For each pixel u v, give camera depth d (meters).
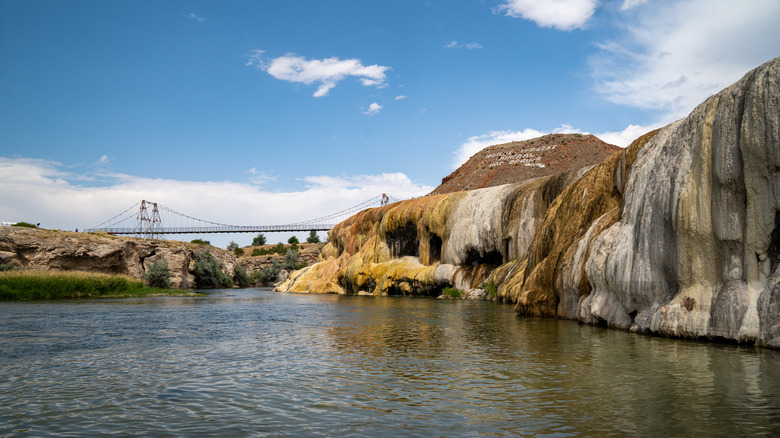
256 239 191.75
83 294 46.31
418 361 13.09
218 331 20.36
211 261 94.25
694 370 11.12
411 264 56.47
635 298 17.23
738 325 13.62
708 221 14.73
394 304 36.97
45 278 45.16
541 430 7.57
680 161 15.97
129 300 42.66
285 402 9.31
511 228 40.53
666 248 16.11
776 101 13.16
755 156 13.51
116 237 80.75
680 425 7.65
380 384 10.59
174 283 81.62
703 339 14.60
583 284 20.83
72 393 10.12
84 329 21.12
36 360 13.85
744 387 9.67
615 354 13.23
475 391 9.88
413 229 59.41
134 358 14.08
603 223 20.84
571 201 25.19
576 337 16.47
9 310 30.98
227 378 11.36
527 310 25.53
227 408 8.98
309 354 14.47
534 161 126.56
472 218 47.91
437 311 29.14
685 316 14.98
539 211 38.44
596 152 122.69
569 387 10.02
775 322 12.95
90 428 7.96
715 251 14.68
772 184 13.26
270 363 13.12
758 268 13.73
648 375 10.82
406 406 8.95
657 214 16.52
